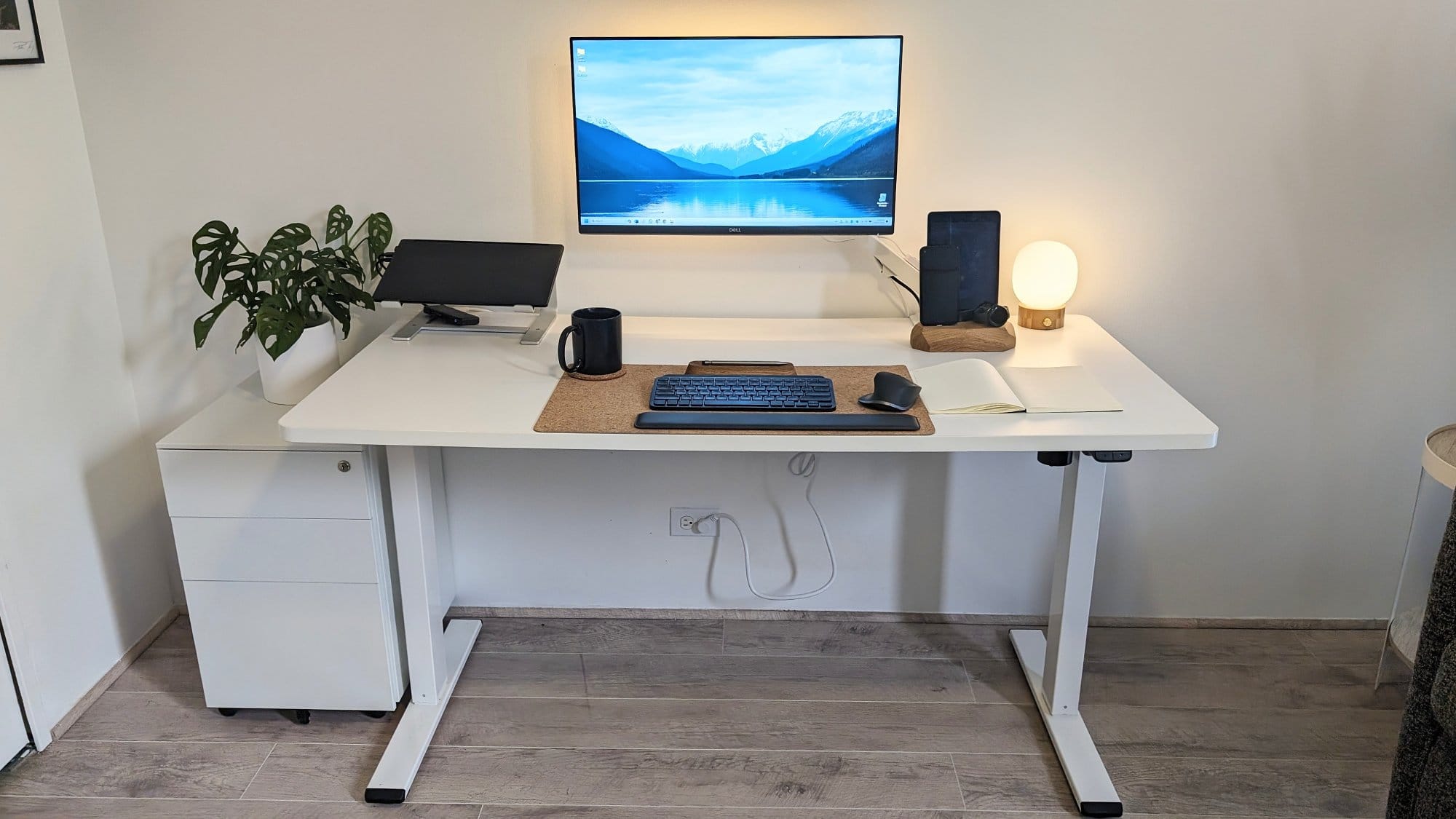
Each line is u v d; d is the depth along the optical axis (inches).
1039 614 108.3
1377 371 97.9
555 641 104.9
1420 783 64.5
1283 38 88.4
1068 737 89.3
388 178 94.7
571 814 82.0
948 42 89.4
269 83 92.0
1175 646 104.3
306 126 93.2
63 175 90.8
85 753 88.4
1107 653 103.1
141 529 102.8
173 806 82.7
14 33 83.8
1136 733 91.3
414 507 84.4
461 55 90.8
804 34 89.5
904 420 71.5
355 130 93.3
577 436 70.1
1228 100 90.2
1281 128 90.8
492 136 93.0
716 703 95.3
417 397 76.2
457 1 89.3
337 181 94.8
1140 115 90.9
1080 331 92.0
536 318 95.1
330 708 91.2
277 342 83.7
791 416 72.4
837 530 105.3
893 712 94.3
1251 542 104.9
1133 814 82.1
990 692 97.0
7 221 84.6
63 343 91.4
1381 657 98.0
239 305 98.4
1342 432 100.3
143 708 94.2
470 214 95.7
